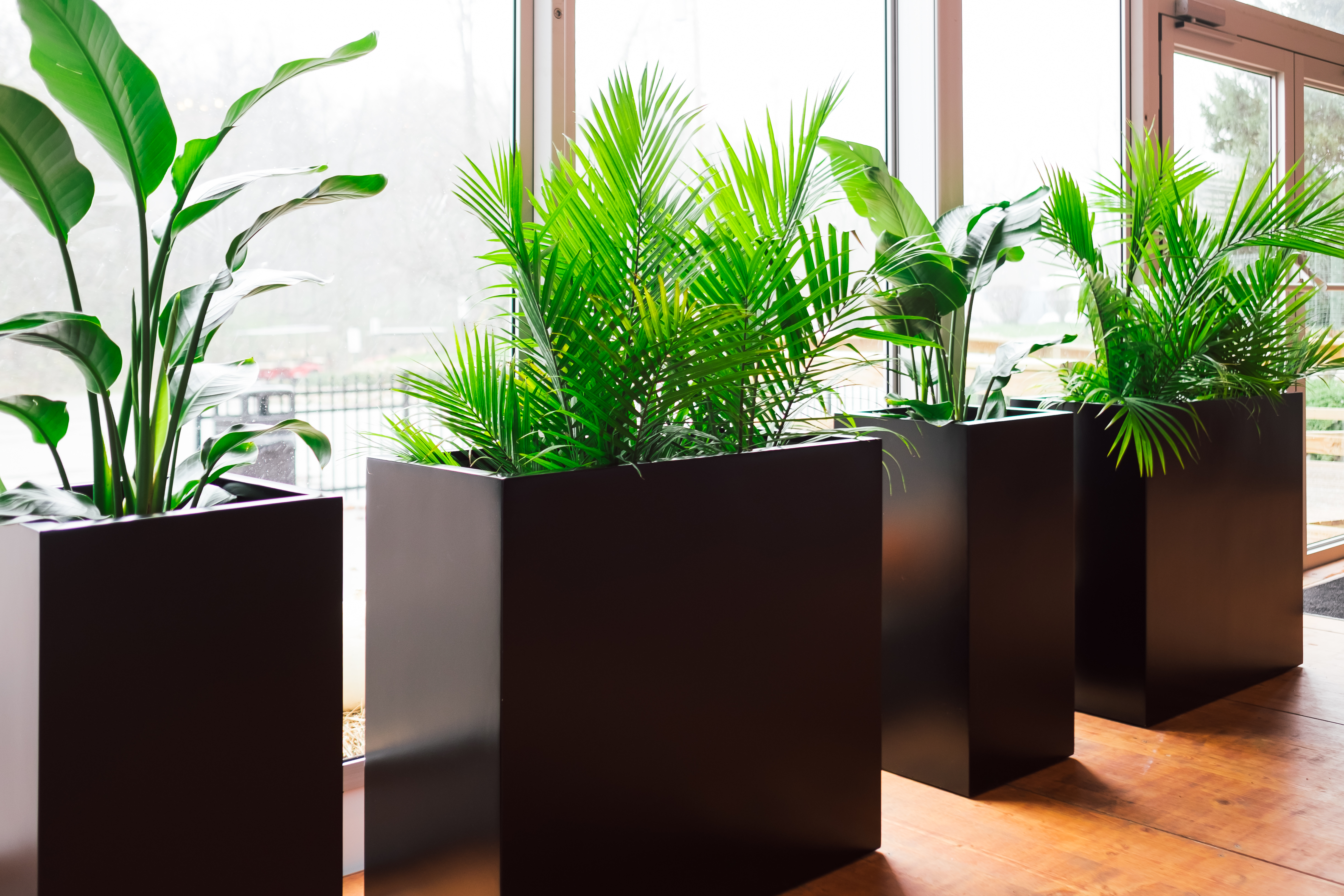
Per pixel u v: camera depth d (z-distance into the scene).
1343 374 4.27
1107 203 3.41
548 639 1.47
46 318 1.12
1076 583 2.74
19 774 1.15
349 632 2.02
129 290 1.75
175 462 1.29
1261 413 2.91
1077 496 2.72
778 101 2.62
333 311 1.96
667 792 1.62
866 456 1.89
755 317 1.77
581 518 1.50
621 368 1.59
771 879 1.79
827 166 2.07
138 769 1.15
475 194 2.01
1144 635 2.60
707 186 1.86
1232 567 2.84
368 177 1.29
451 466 1.55
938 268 2.34
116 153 1.20
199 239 1.81
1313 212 2.75
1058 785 2.28
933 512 2.23
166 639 1.16
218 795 1.21
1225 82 3.80
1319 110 4.17
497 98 2.14
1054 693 2.39
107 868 1.14
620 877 1.57
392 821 1.69
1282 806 2.16
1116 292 2.69
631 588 1.56
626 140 1.72
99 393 1.25
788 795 1.80
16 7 1.56
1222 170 3.80
